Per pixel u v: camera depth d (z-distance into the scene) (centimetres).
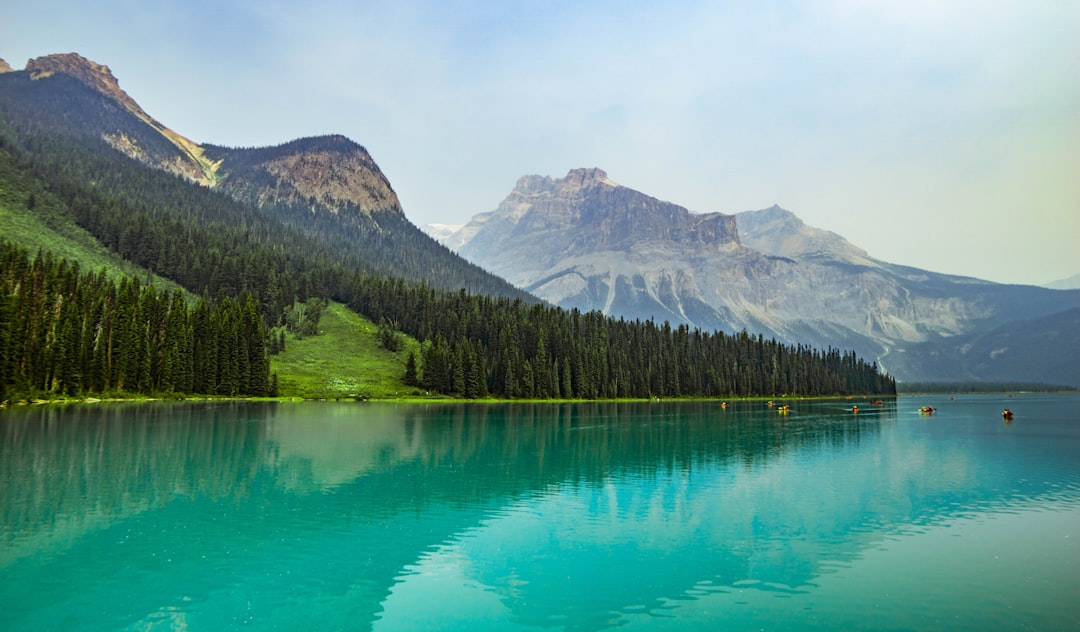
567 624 2716
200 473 5841
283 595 2997
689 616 2778
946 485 5703
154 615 2756
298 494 5103
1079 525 4275
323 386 19650
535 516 4503
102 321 15538
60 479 5422
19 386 12550
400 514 4528
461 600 2952
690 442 9094
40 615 2731
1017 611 2819
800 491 5444
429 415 13900
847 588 3109
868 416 15762
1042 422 13938
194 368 16912
